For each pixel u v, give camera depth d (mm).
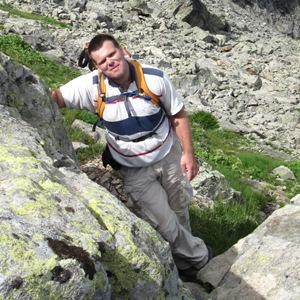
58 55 12828
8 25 13914
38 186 1604
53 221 1482
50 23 16656
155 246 1738
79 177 1888
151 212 2521
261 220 4715
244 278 2396
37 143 1980
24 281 1280
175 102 2367
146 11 22078
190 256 2719
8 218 1429
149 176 2480
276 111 14922
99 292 1450
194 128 10555
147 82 2297
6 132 1959
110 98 2316
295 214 2803
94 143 4812
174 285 1793
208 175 4438
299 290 2238
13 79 2609
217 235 3600
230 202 4508
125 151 2410
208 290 2627
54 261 1343
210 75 16000
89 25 18297
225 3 30250
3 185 1573
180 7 23250
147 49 17375
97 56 2229
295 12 34094
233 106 14766
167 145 2434
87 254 1424
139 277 1606
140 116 2326
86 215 1577
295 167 8391
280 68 20281
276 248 2473
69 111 5609
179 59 17547
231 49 21578
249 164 8133
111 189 3805
